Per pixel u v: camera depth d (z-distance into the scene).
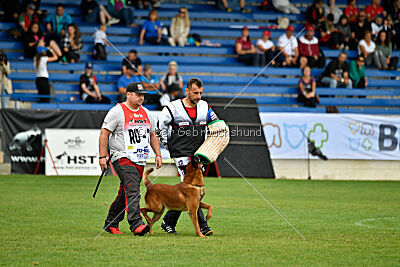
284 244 6.31
